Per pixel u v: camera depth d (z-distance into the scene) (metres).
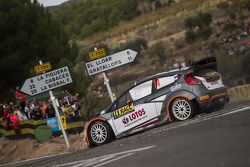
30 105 36.75
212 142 13.50
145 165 12.65
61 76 28.72
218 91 22.62
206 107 22.16
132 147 17.31
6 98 57.25
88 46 147.75
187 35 112.50
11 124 34.78
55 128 34.34
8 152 31.75
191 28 121.31
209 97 22.14
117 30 171.25
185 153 12.88
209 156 11.70
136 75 99.12
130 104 23.34
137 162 13.46
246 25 99.75
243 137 13.03
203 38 110.69
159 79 22.91
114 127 23.61
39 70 28.44
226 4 126.75
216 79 22.92
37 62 59.66
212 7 134.38
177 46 112.31
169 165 11.82
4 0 63.69
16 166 25.56
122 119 23.47
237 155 11.04
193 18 121.31
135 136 21.84
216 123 17.55
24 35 61.22
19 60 59.19
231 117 18.28
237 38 92.75
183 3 161.25
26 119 35.28
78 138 31.75
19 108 37.00
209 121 18.88
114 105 23.73
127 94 23.52
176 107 22.39
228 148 12.08
